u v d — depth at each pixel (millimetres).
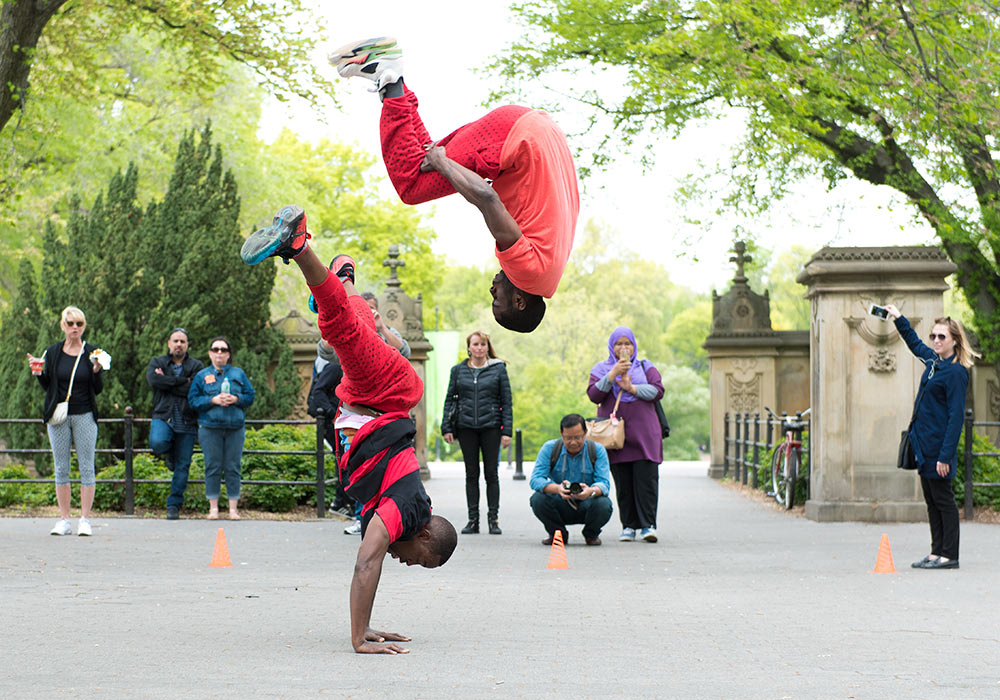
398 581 8969
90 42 20297
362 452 5949
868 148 16969
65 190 30297
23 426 16453
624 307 89625
